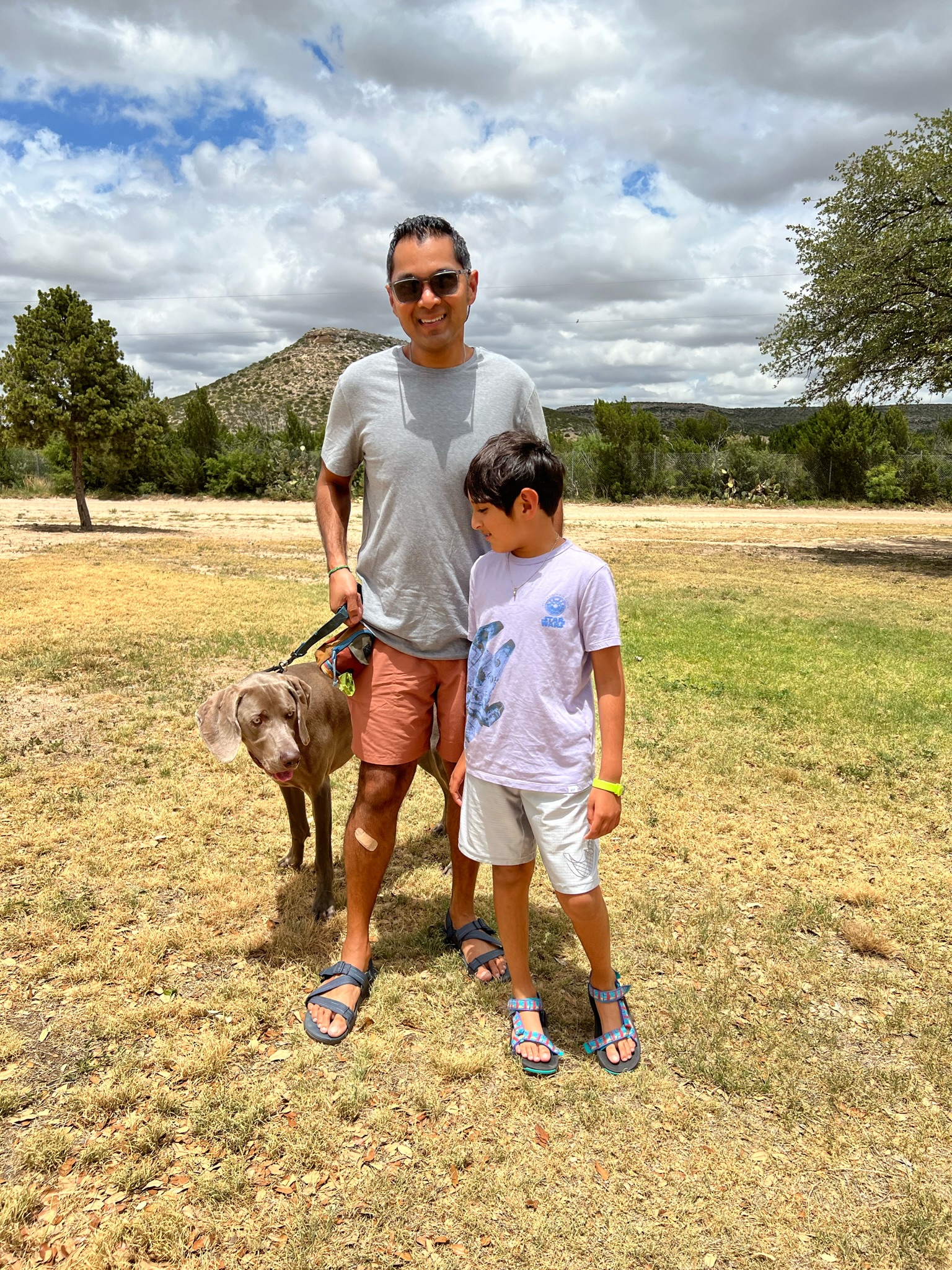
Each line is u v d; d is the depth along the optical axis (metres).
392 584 2.69
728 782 5.01
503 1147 2.18
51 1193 2.00
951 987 2.99
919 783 5.06
